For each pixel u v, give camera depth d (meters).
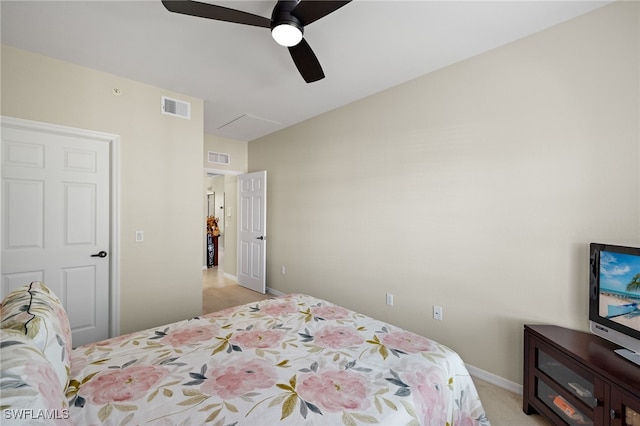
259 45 2.12
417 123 2.58
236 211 5.36
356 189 3.12
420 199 2.55
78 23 1.88
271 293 4.41
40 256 2.32
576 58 1.78
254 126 4.08
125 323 2.67
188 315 3.07
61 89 2.33
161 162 2.87
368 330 1.62
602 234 1.70
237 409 0.94
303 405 0.97
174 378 1.12
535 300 1.93
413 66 2.40
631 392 1.18
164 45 2.13
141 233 2.75
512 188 2.03
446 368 1.29
